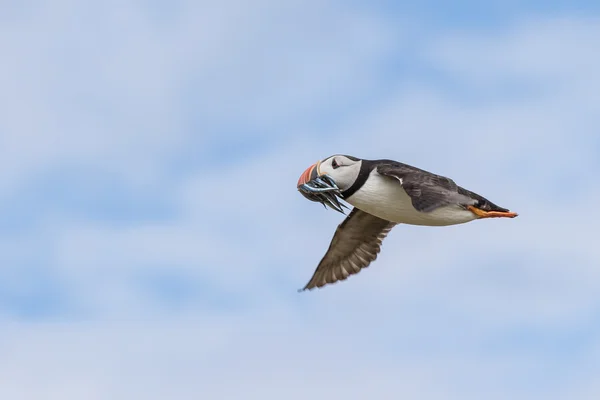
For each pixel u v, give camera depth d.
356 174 16.20
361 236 18.48
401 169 15.67
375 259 18.62
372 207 16.25
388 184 16.00
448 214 15.67
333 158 16.45
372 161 16.33
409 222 16.25
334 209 16.55
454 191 15.22
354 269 18.81
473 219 15.65
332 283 18.95
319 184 16.36
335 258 18.86
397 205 16.03
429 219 15.91
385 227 18.38
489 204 15.84
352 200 16.33
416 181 15.02
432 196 14.64
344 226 18.33
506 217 15.48
